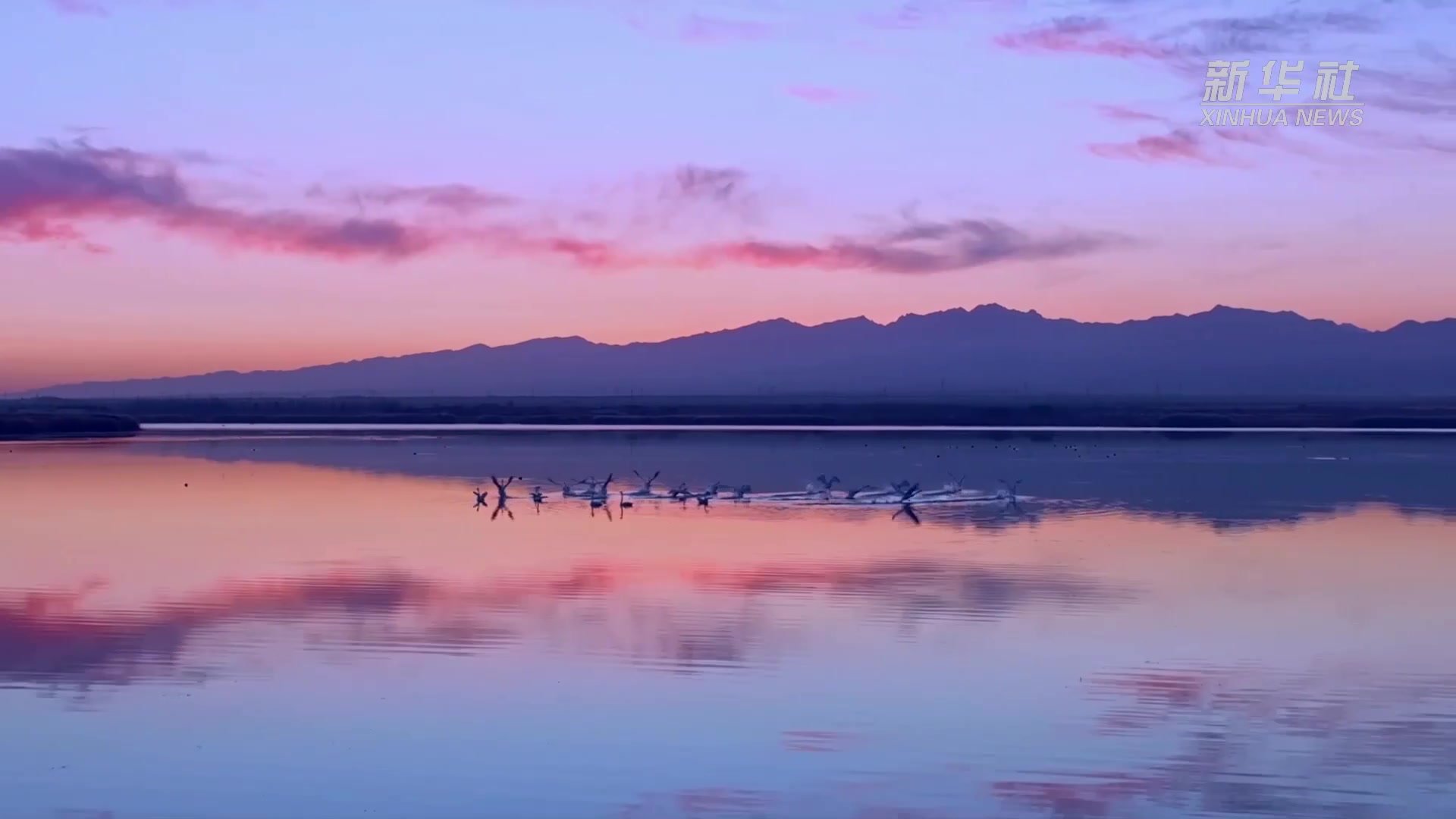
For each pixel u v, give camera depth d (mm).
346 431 109188
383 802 14102
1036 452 73188
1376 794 14242
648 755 15430
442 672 18953
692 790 14383
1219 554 30234
